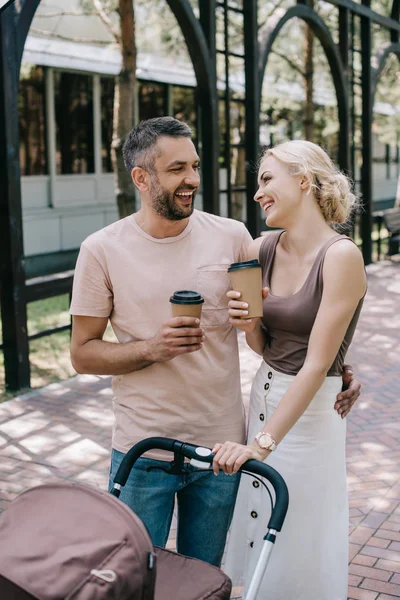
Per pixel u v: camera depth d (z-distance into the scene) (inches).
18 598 55.4
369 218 484.7
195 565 73.8
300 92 610.2
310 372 83.4
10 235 225.9
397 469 176.9
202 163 307.4
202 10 297.4
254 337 94.5
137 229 88.0
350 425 208.1
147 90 638.5
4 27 214.2
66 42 509.4
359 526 148.0
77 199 581.9
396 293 400.5
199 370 88.0
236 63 473.1
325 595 94.1
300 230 88.7
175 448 81.1
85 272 87.5
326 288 84.7
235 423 92.0
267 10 486.6
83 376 255.8
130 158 85.4
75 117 578.2
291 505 91.5
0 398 229.5
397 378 253.0
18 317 232.7
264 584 94.0
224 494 90.7
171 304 81.2
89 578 54.9
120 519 59.0
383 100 621.0
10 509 63.2
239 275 82.1
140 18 434.0
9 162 221.1
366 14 450.6
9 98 217.8
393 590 124.9
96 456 183.5
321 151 89.9
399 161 1110.4
